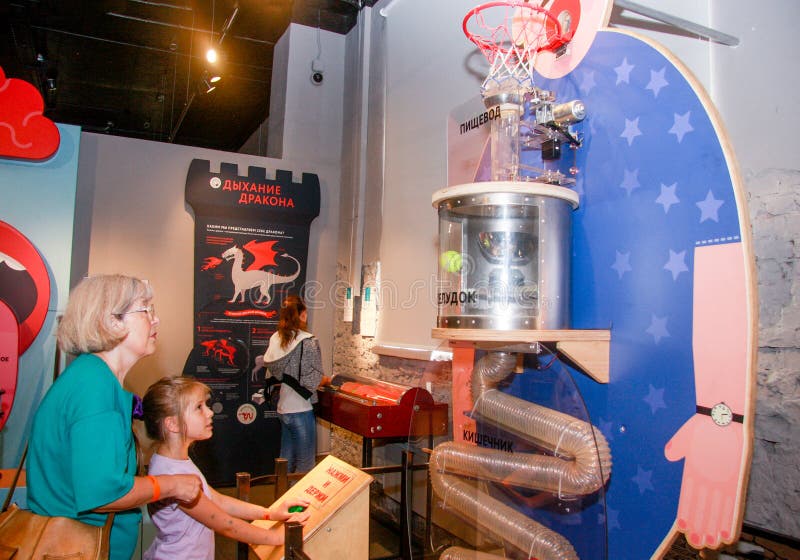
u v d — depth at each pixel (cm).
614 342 176
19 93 389
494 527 168
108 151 484
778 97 184
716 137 153
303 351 385
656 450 162
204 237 480
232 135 867
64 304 396
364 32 488
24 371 382
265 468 474
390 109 431
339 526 165
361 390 377
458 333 171
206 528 171
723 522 144
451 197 178
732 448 143
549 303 173
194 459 459
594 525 148
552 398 162
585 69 192
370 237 455
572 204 184
